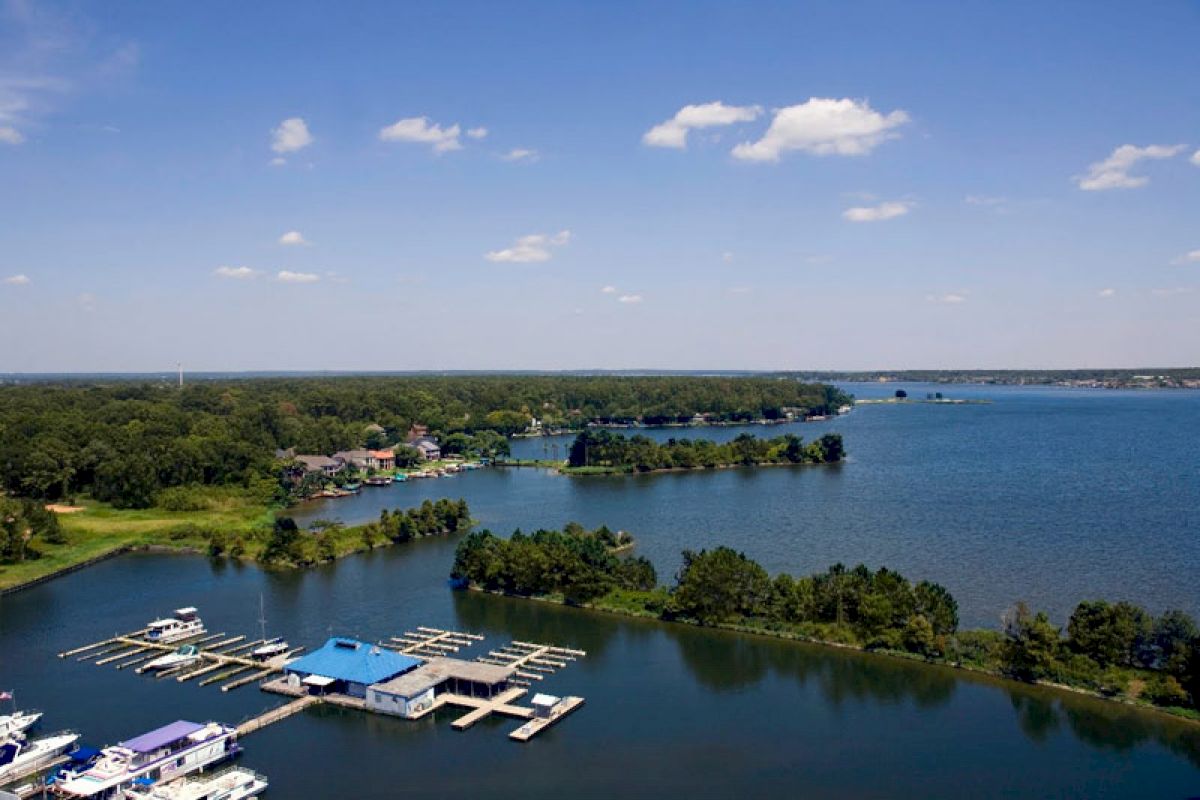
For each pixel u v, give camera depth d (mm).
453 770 88000
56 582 163625
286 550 174875
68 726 99750
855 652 118438
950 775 85812
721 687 107812
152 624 133000
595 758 90000
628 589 143875
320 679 107000
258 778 85562
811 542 181750
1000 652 110125
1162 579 148500
